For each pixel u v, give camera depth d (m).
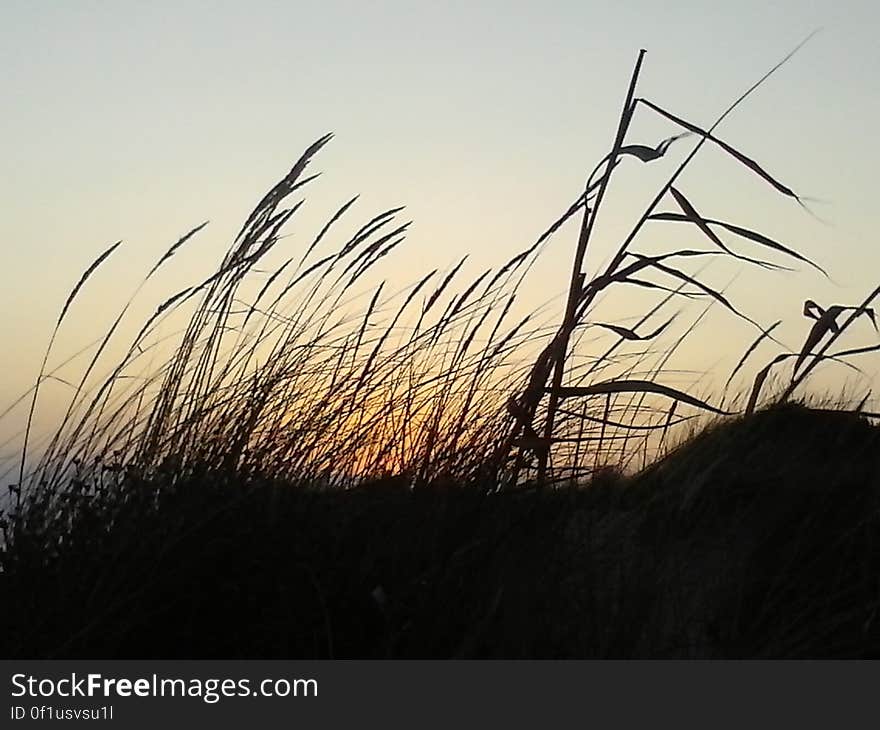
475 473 2.94
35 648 2.42
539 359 3.14
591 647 2.42
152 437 3.26
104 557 2.62
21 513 2.87
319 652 2.49
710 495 2.96
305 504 2.82
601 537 2.79
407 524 2.74
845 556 2.65
